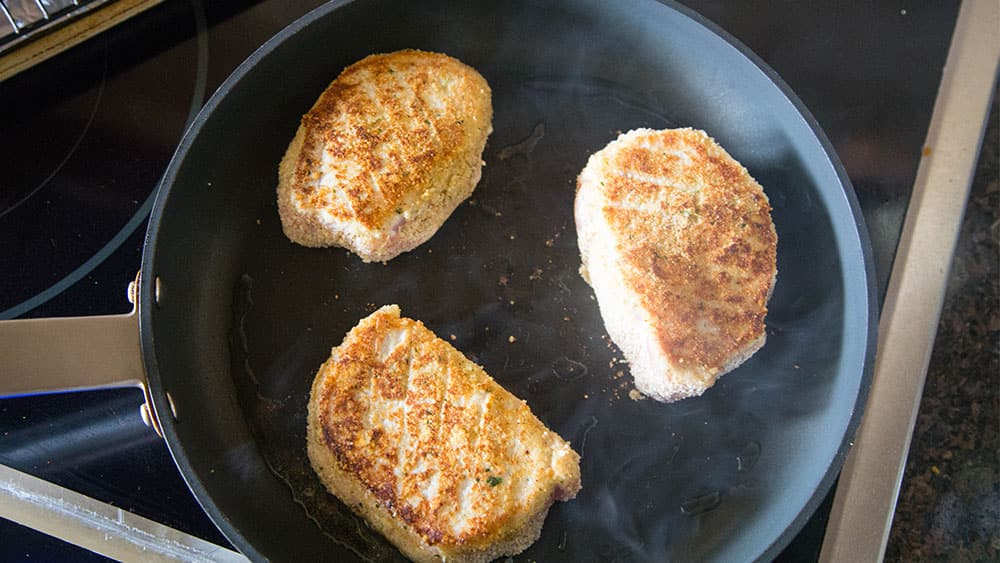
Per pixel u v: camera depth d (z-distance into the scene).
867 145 0.44
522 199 0.43
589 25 0.44
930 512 0.40
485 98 0.43
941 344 0.42
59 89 0.43
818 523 0.38
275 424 0.39
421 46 0.45
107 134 0.43
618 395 0.40
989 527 0.40
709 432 0.40
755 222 0.41
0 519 0.37
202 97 0.44
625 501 0.39
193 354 0.39
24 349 0.34
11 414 0.39
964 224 0.44
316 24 0.41
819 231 0.41
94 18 0.44
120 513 0.37
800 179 0.42
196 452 0.37
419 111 0.42
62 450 0.38
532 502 0.37
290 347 0.41
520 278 0.42
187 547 0.37
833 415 0.38
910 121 0.44
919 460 0.41
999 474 0.40
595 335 0.41
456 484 0.37
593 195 0.41
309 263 0.42
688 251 0.40
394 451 0.38
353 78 0.43
